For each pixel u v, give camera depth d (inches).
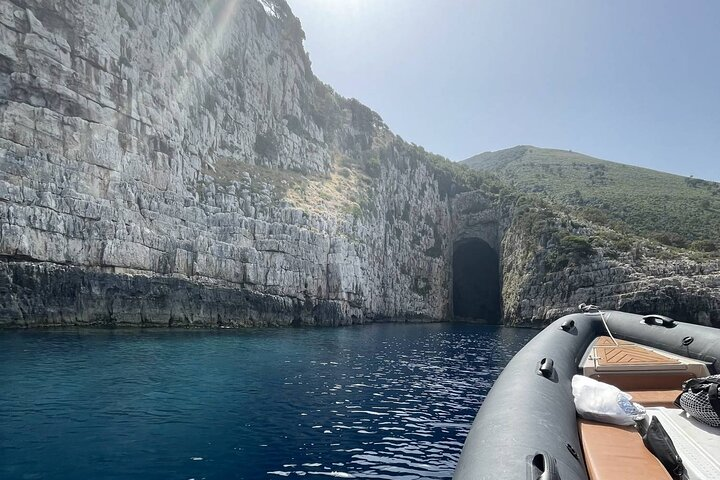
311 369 818.8
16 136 1186.0
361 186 2743.6
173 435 414.6
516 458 155.2
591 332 409.1
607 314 436.8
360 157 3105.3
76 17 1371.8
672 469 175.5
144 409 494.6
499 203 3198.8
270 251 1747.0
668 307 1929.1
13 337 960.3
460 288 3403.1
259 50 2501.2
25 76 1234.0
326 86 3395.7
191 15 1972.2
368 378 767.7
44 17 1302.9
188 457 364.2
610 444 195.3
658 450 181.6
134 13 1614.2
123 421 448.1
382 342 1392.7
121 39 1524.4
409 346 1322.6
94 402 509.4
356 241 2267.5
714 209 3376.0
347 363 922.1
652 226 3181.6
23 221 1131.9
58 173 1242.0
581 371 306.5
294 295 1798.7
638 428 212.5
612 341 377.1
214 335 1266.0
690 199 3636.8
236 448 390.9
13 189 1135.6
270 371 772.0
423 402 610.2
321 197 2320.4
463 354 1187.3
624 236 2453.2
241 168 2100.1
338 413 529.3
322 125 2960.1
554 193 4370.1
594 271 2196.1
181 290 1454.2
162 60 1705.2
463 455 185.0
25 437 389.7
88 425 430.6
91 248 1266.0
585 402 230.7
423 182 3324.3
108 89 1438.2
